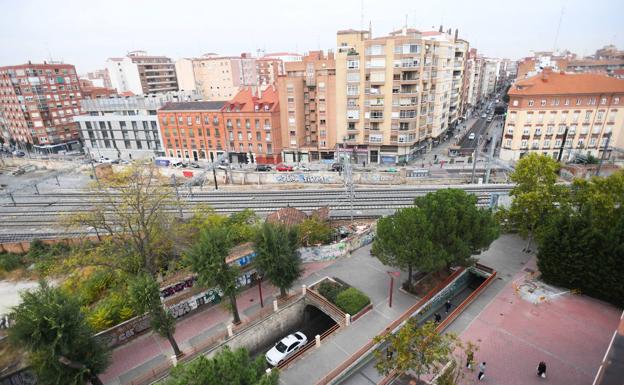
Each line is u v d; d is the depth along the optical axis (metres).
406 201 55.28
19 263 46.22
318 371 25.06
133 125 94.31
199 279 27.33
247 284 34.69
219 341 27.70
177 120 88.25
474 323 28.33
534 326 27.67
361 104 74.31
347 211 52.25
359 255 39.22
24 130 108.19
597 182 34.53
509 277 34.00
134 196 37.00
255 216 44.19
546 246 31.73
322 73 76.50
